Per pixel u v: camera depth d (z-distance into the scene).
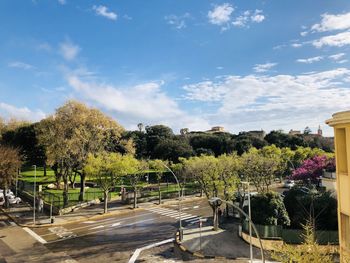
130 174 54.22
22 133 71.31
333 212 31.16
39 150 68.88
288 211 34.16
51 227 38.97
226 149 92.69
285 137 104.25
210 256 27.55
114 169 45.34
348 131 15.73
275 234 29.83
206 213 46.19
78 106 50.53
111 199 55.97
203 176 38.56
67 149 48.47
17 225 40.00
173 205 52.44
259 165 48.19
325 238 28.62
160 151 88.25
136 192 51.66
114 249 30.16
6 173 48.03
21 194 58.72
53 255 28.61
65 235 35.25
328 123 17.23
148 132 101.00
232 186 39.69
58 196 51.25
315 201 32.28
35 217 43.50
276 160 57.84
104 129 53.19
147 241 32.69
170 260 26.94
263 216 31.03
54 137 49.22
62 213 45.38
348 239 16.28
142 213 46.66
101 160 46.31
